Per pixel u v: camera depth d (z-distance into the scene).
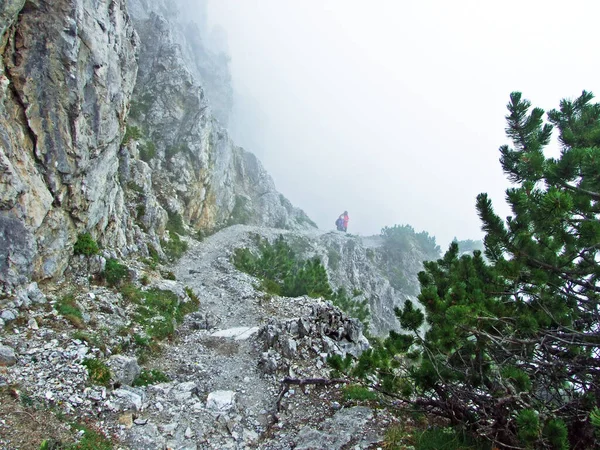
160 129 60.75
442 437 10.16
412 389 11.32
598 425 5.79
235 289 29.89
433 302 10.48
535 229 9.67
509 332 9.84
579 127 11.74
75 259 19.42
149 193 41.78
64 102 17.78
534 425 6.78
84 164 19.58
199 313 22.25
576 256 9.62
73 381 11.36
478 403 9.96
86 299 17.33
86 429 9.88
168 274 29.81
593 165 8.76
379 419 11.86
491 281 11.39
